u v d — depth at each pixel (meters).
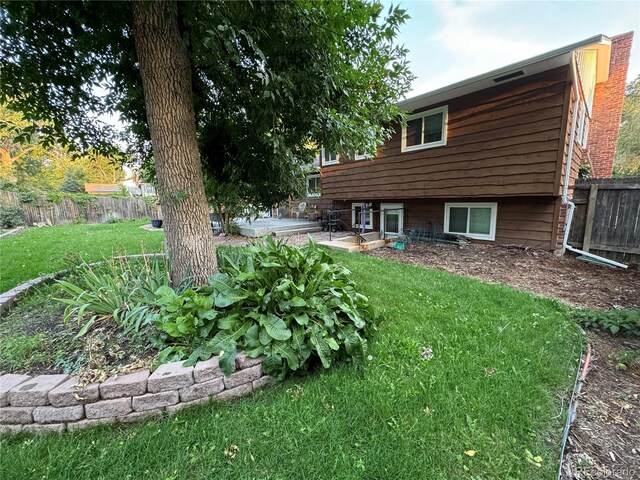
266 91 2.19
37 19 2.16
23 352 1.80
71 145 3.29
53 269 4.22
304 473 1.26
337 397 1.69
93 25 2.28
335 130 2.96
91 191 26.75
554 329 2.49
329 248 6.21
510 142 5.14
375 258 5.21
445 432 1.45
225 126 3.58
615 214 4.81
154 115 2.38
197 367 1.64
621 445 1.41
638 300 3.22
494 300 3.14
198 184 2.62
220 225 8.69
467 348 2.19
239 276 2.03
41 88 2.70
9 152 17.16
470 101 5.60
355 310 2.24
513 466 1.29
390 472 1.25
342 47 2.59
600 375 1.94
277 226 9.16
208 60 2.44
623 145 14.30
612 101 9.43
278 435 1.45
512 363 1.99
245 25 2.20
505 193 5.27
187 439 1.43
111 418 1.53
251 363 1.78
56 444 1.41
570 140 4.89
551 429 1.48
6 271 4.14
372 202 8.69
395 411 1.57
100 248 5.88
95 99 2.98
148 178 4.09
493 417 1.53
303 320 1.90
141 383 1.54
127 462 1.32
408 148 6.83
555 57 4.20
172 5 2.07
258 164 3.68
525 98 4.89
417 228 7.38
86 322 2.11
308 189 4.66
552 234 5.25
